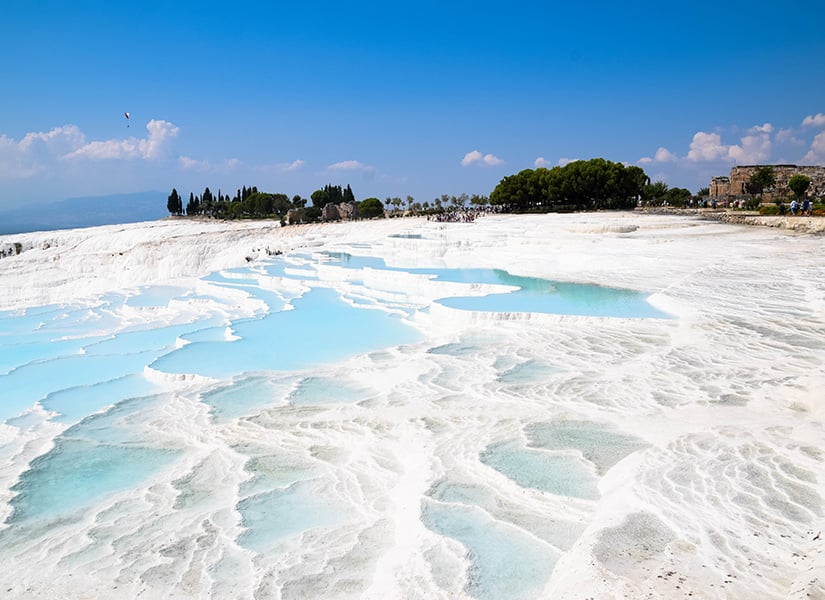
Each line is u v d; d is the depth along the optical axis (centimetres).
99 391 1595
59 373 1806
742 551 605
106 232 9406
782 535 634
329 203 10200
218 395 1442
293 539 788
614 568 581
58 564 769
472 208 10175
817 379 1152
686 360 1410
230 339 2072
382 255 4469
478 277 2972
